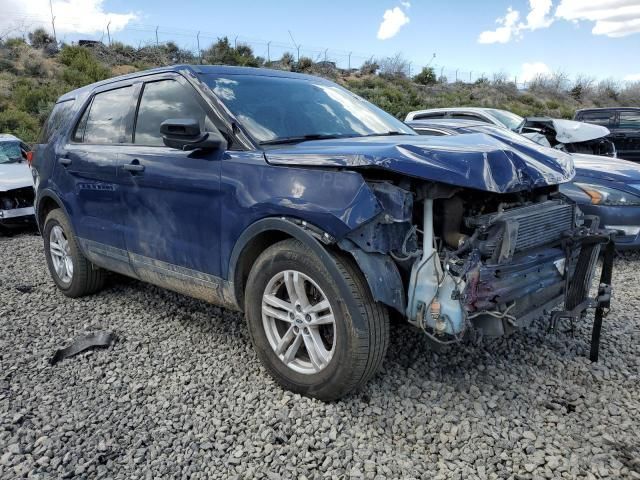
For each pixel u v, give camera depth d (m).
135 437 2.75
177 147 3.31
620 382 3.22
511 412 2.89
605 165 6.32
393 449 2.61
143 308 4.62
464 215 2.90
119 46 37.31
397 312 2.92
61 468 2.51
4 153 9.89
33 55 30.64
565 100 42.22
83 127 4.64
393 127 4.10
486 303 2.68
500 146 3.13
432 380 3.23
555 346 3.70
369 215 2.59
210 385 3.26
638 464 2.46
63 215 4.84
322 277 2.79
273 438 2.70
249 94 3.64
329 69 40.75
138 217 3.87
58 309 4.69
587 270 3.31
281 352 3.12
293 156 2.93
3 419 2.92
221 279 3.35
